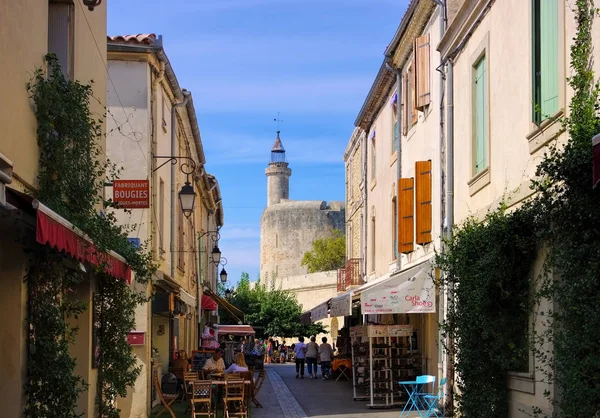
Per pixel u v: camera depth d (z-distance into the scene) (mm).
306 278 60906
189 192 18828
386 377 19266
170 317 21922
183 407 19516
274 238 93250
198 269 32031
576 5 9211
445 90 16750
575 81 8914
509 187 12133
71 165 9523
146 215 17250
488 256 11477
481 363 12219
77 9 11273
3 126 7770
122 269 11273
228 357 29375
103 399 12156
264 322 55781
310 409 19469
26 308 8711
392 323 24938
